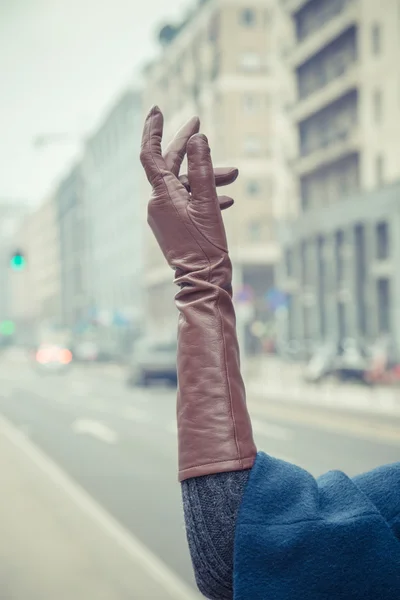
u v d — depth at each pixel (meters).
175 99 61.75
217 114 55.50
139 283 72.56
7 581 6.01
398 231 35.56
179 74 60.69
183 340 1.16
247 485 1.11
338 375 27.52
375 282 37.41
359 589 1.07
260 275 55.53
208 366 1.14
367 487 1.22
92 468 11.85
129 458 12.85
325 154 41.62
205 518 1.12
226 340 1.15
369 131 39.03
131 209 73.94
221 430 1.12
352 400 22.55
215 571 1.12
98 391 29.64
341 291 40.72
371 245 37.44
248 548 1.07
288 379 32.12
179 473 1.14
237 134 54.44
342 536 1.08
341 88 40.28
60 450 14.00
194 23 57.72
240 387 1.16
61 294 112.56
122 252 78.12
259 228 54.59
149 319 69.38
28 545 7.16
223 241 1.18
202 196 1.17
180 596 5.61
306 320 44.88
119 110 75.44
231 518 1.11
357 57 39.81
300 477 1.15
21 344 104.19
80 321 98.38
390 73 38.81
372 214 37.31
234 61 54.66
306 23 44.62
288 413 20.11
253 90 54.66
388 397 22.94
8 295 158.25
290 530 1.08
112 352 59.41
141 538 7.46
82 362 58.16
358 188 38.66
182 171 1.23
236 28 54.66
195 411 1.14
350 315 39.62
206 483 1.12
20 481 10.74
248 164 54.56
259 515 1.09
